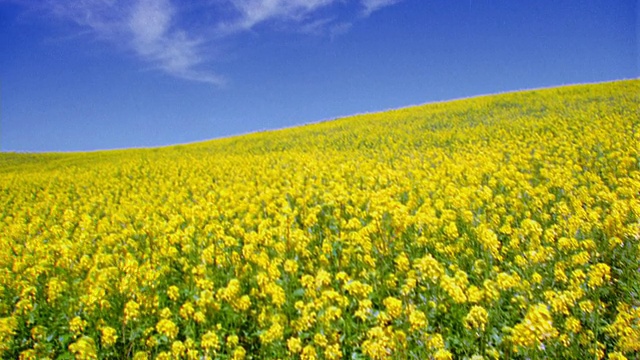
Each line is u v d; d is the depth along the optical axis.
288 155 24.09
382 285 5.69
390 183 13.00
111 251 8.87
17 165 39.62
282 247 7.01
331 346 4.34
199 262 7.25
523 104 34.44
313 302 5.13
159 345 5.09
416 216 7.55
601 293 5.08
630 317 4.21
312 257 7.10
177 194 15.38
